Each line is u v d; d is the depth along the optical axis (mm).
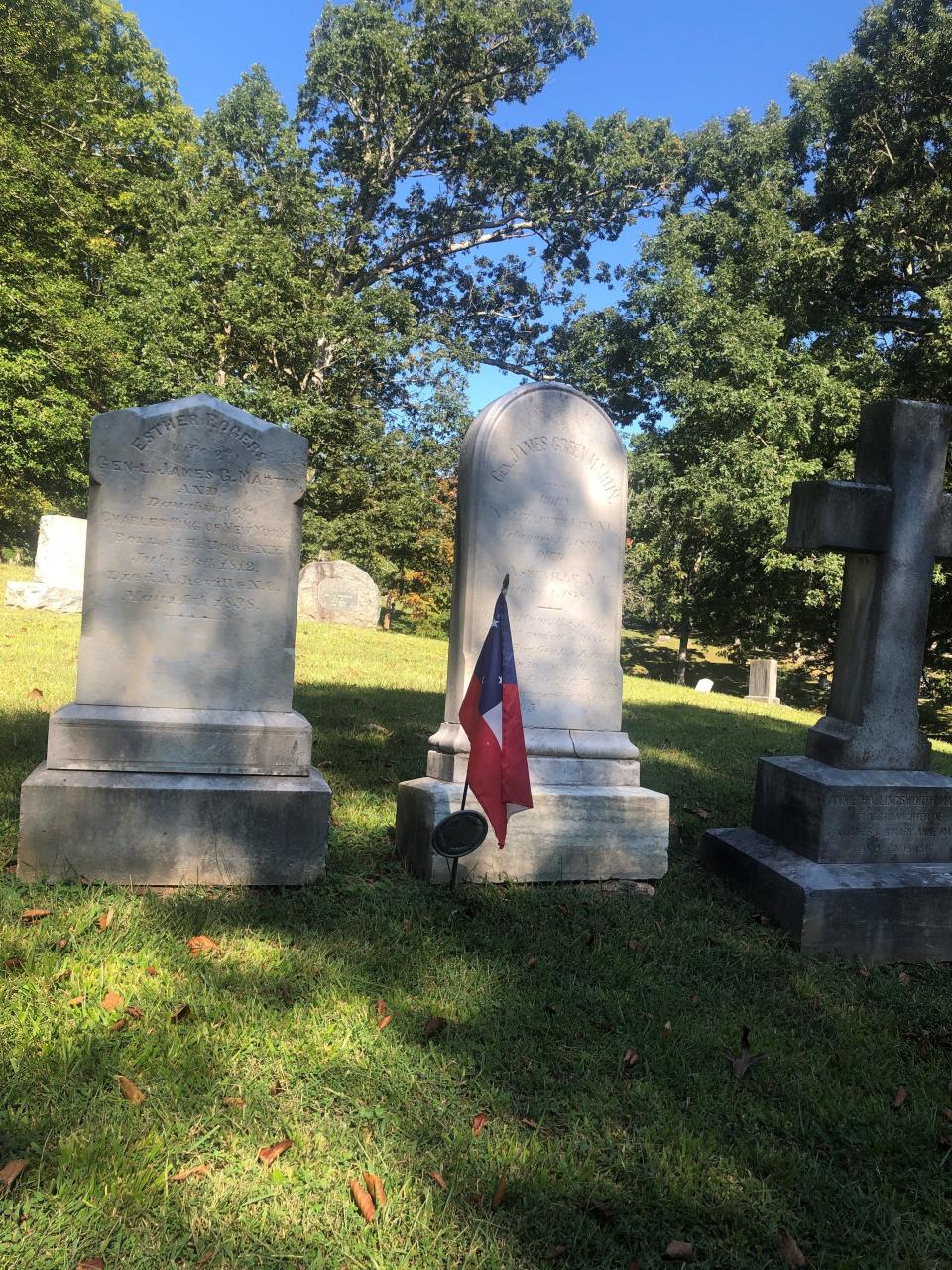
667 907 4922
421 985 3752
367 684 11484
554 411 5332
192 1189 2467
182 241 26844
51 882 4297
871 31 24328
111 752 4516
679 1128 2959
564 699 5379
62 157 24641
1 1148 2514
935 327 23562
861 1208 2697
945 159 24016
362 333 29156
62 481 27375
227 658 4809
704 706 14195
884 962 4637
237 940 3955
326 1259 2295
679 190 35000
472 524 5176
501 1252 2373
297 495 4902
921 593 5102
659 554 29828
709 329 26078
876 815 4930
